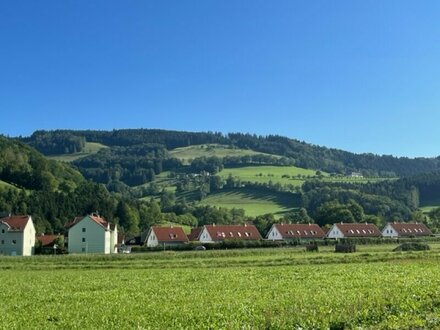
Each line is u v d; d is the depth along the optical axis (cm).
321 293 2956
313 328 2066
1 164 19388
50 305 2914
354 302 2491
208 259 6950
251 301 2753
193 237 14712
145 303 2858
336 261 6247
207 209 19975
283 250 8956
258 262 6238
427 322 2102
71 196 16975
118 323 2239
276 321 2120
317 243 11706
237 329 2041
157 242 13450
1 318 2434
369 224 16200
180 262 6494
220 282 3978
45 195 16400
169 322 2234
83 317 2431
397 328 2038
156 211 18950
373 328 2048
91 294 3400
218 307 2578
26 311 2706
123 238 15438
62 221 16188
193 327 2111
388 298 2589
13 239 11844
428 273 4138
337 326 2117
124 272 5344
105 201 17275
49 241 13162
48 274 5278
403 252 7538
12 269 6128
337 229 15550
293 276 4353
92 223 12144
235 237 14062
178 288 3631
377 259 6384
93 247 12038
